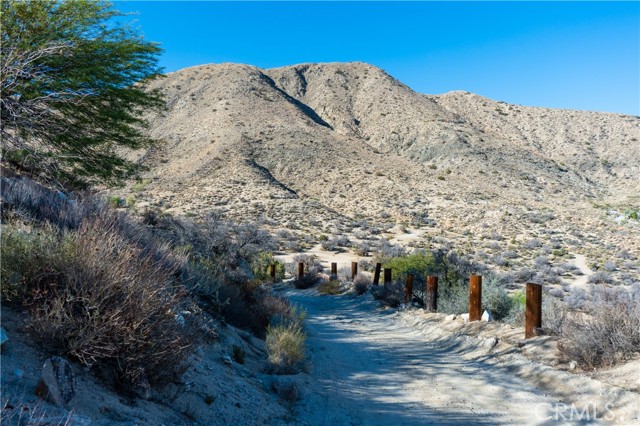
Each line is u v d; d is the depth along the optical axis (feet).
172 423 12.60
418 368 26.76
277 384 20.18
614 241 175.83
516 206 242.99
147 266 15.66
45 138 34.86
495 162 351.67
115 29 40.24
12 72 28.58
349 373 25.53
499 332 31.27
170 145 336.49
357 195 258.98
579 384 19.98
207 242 45.65
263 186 255.91
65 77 35.55
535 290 28.04
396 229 193.47
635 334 20.90
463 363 27.43
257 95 453.17
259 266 97.19
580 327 22.98
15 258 13.65
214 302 27.66
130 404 12.35
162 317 14.25
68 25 36.06
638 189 338.95
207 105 426.51
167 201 210.59
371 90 537.65
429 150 380.78
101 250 14.35
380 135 433.07
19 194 22.62
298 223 194.49
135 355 13.03
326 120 483.10
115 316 12.98
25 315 12.93
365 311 58.65
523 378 22.77
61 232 19.01
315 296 79.66
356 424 17.46
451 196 259.60
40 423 9.02
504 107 540.93
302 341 26.58
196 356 18.84
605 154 421.18
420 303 53.72
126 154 301.84
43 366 10.38
